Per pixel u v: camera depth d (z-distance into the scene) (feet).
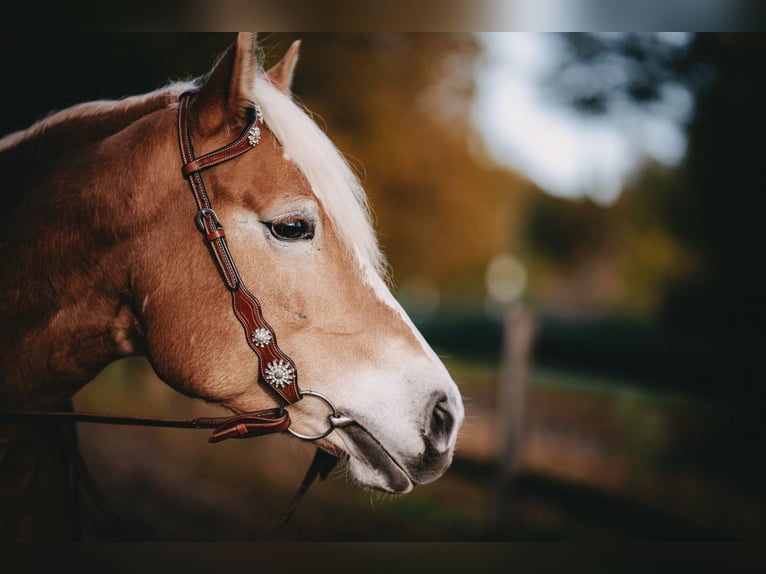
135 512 15.02
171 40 16.53
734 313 18.44
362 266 5.67
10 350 5.56
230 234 5.36
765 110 16.05
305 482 6.18
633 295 46.29
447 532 14.79
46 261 5.54
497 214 37.24
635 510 14.55
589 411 23.95
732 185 17.84
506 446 15.24
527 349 15.52
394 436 5.52
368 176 26.16
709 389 14.32
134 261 5.45
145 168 5.48
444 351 24.68
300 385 5.51
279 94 5.76
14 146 6.02
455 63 27.32
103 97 16.83
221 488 17.71
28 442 5.63
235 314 5.35
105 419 5.43
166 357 5.46
